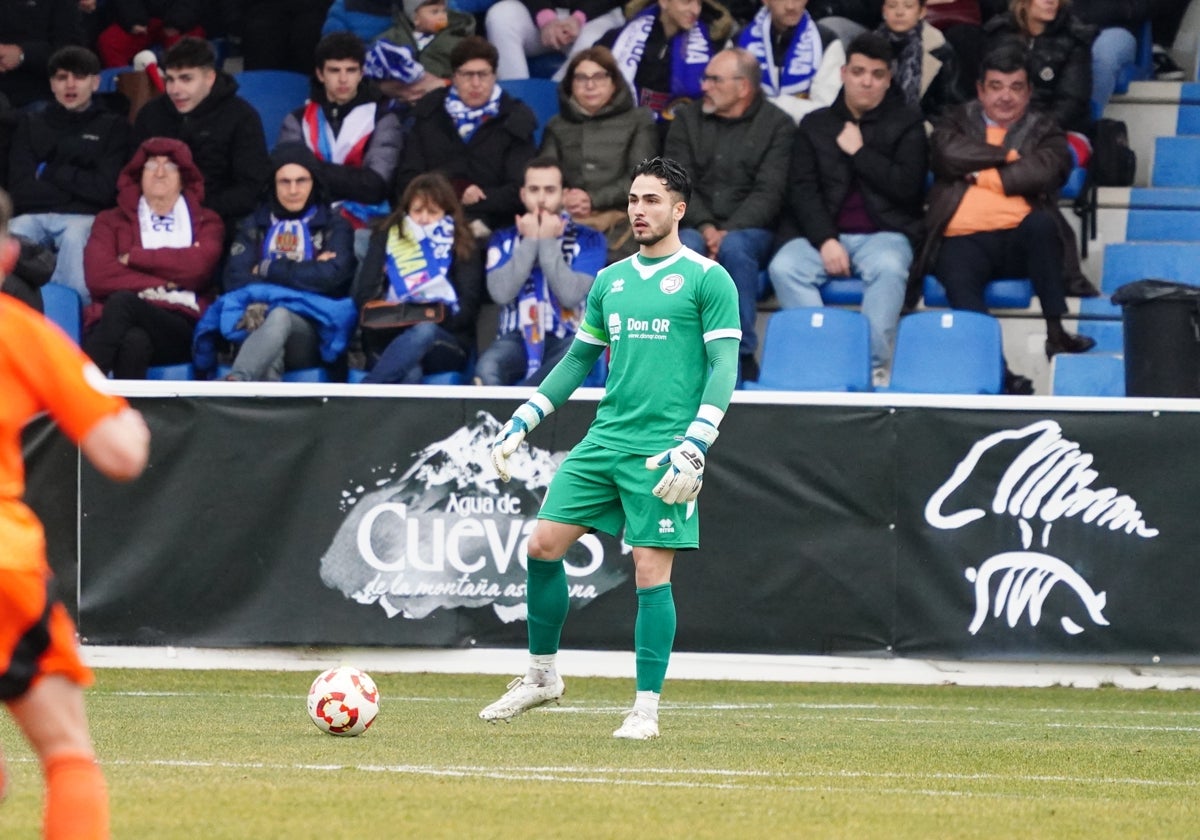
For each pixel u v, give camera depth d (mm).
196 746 20969
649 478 22234
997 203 42719
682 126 44062
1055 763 21547
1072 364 42250
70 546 34312
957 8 50250
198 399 34406
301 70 53500
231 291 41688
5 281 38312
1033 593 34062
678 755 20828
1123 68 51344
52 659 11539
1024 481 34031
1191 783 19891
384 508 34281
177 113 44719
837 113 43688
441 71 49156
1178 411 34156
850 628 34031
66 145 45469
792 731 25156
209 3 55812
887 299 42594
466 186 44562
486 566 34281
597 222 43562
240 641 34219
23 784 17109
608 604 34188
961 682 34156
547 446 34219
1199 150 51000
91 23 54281
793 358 41031
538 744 21578
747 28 47812
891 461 34031
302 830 14203
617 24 50688
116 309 41406
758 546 34062
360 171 45156
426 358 41219
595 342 23406
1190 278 46875
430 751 20547
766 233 43406
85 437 11555
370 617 34281
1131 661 34031
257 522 34312
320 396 34312
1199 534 34094
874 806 16812
